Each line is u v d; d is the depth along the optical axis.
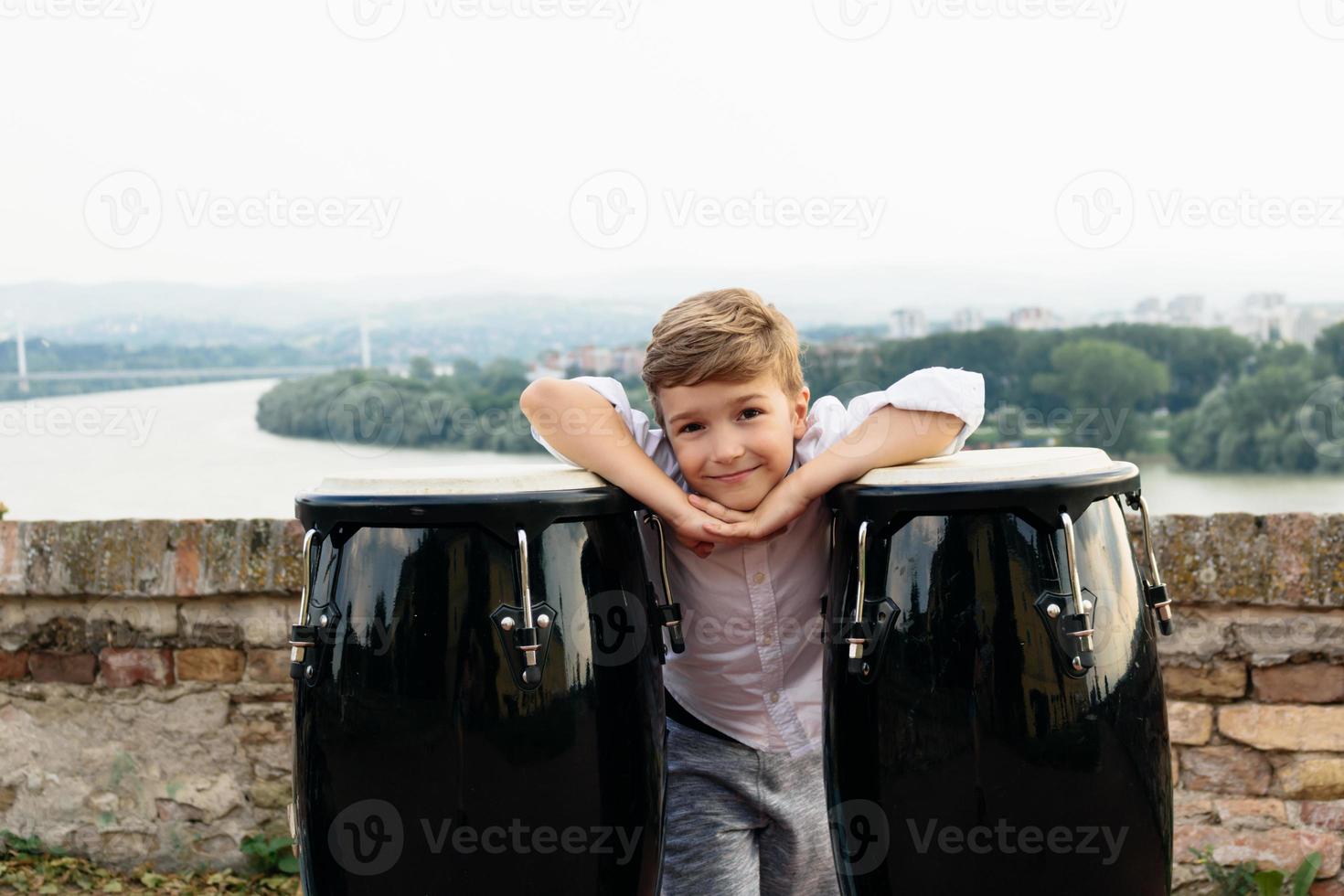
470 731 1.20
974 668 1.20
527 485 1.24
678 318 1.37
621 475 1.35
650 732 1.32
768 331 1.39
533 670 1.20
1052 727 1.20
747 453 1.36
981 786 1.21
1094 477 1.24
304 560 1.29
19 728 2.38
